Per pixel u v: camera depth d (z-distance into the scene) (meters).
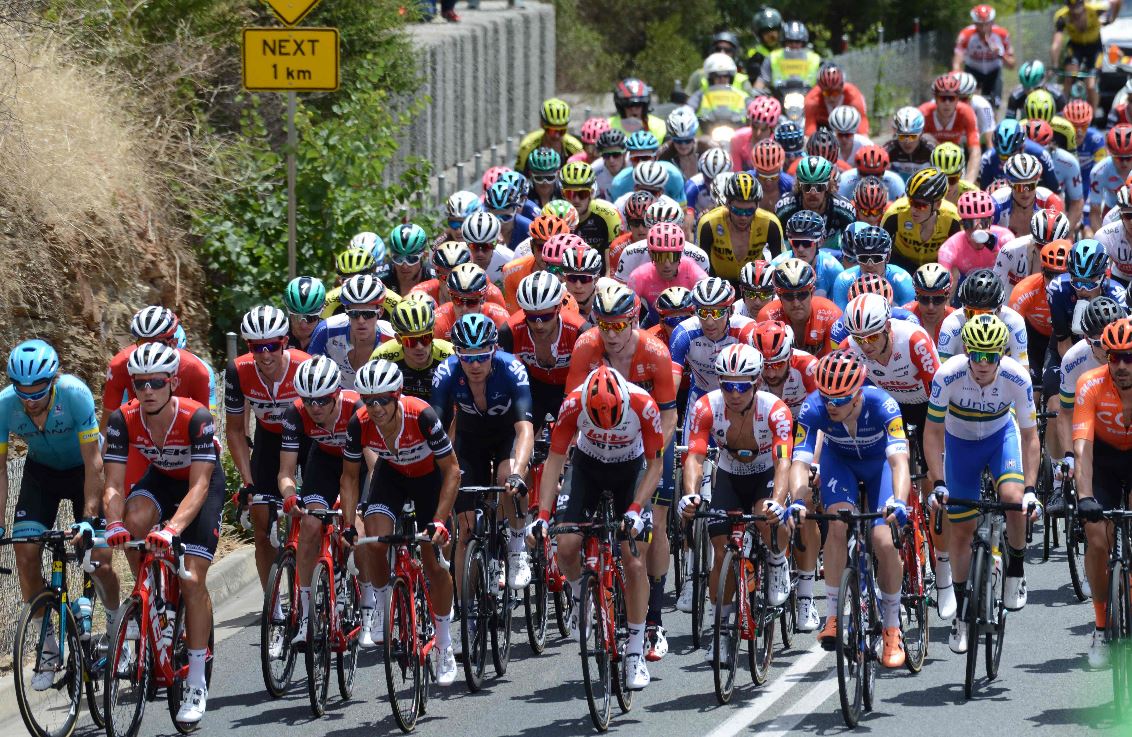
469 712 25.22
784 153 46.62
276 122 49.88
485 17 78.69
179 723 24.23
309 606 24.86
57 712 25.19
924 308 31.64
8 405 24.92
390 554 25.30
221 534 34.62
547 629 30.30
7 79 37.72
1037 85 66.19
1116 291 34.38
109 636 23.61
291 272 41.44
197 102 46.59
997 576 25.75
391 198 47.84
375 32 55.31
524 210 42.31
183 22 46.62
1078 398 25.77
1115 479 26.58
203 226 42.88
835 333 30.61
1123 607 23.97
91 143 39.47
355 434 25.47
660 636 27.25
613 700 25.59
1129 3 91.25
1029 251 37.12
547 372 31.00
